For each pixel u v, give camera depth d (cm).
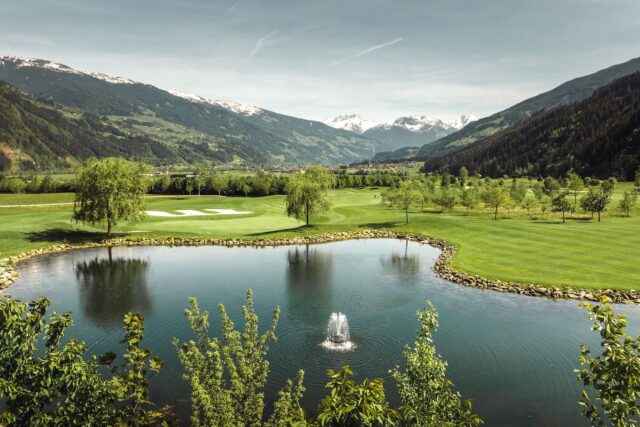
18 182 16262
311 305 4091
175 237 7675
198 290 4619
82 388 1288
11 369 1203
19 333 1196
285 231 8300
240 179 18075
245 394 1662
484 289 4631
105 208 7325
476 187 13662
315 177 9419
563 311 3897
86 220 7656
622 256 5475
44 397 1241
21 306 1217
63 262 5944
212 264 5888
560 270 5006
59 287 4716
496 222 8481
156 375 2694
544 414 2286
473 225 8169
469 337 3312
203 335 1756
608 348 1011
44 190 16238
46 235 7312
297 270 5547
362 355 2992
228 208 11919
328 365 2842
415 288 4697
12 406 1199
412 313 3866
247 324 1786
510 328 3494
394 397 2427
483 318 3731
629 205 9894
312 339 3266
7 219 8200
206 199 14188
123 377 1366
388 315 3816
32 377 1205
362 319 3709
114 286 4766
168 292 4534
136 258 6250
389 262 6050
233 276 5234
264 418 2205
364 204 13275
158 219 9631
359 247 7231
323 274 5338
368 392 1020
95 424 1296
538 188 13050
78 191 7481
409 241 7788
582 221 9044
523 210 11900
